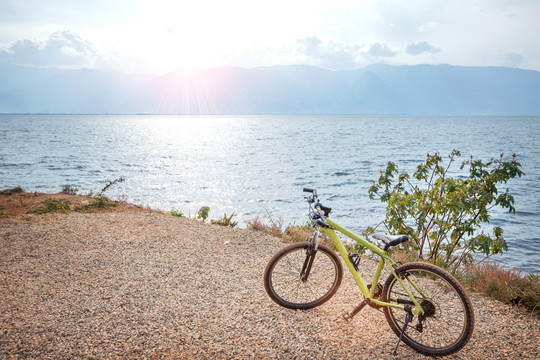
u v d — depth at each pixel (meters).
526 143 78.25
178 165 40.56
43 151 53.78
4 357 3.23
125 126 183.25
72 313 4.11
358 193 25.19
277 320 4.06
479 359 3.47
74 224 8.34
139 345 3.49
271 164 42.44
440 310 3.66
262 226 9.01
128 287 4.90
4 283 4.98
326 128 169.25
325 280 4.52
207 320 4.02
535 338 3.84
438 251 7.39
